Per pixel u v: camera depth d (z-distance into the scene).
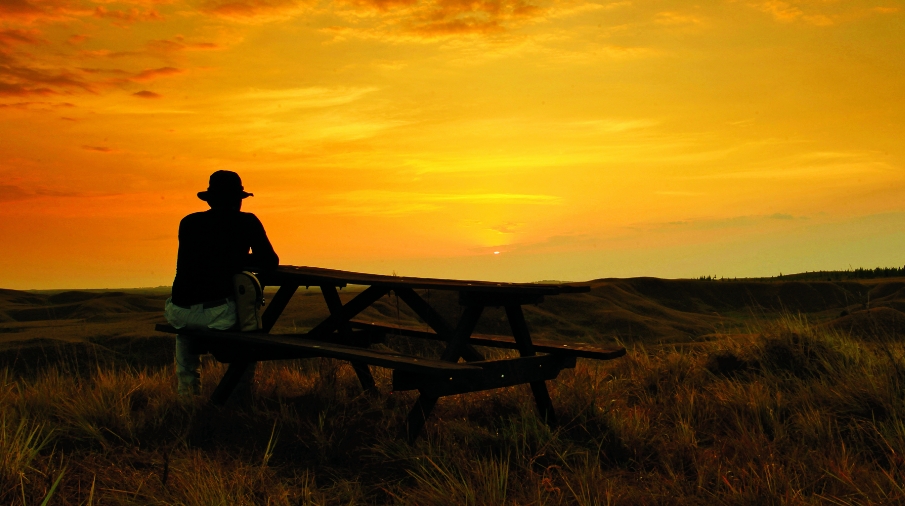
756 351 6.12
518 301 4.61
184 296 4.95
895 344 6.06
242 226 5.07
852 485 3.21
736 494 3.15
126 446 4.00
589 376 5.64
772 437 4.24
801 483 3.34
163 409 4.64
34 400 4.73
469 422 4.49
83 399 4.61
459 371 3.61
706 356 6.44
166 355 8.95
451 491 3.19
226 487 3.26
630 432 4.17
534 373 4.43
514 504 3.05
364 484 3.53
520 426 4.20
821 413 4.49
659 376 5.89
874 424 4.07
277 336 4.86
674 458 3.85
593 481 3.30
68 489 3.26
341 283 5.09
